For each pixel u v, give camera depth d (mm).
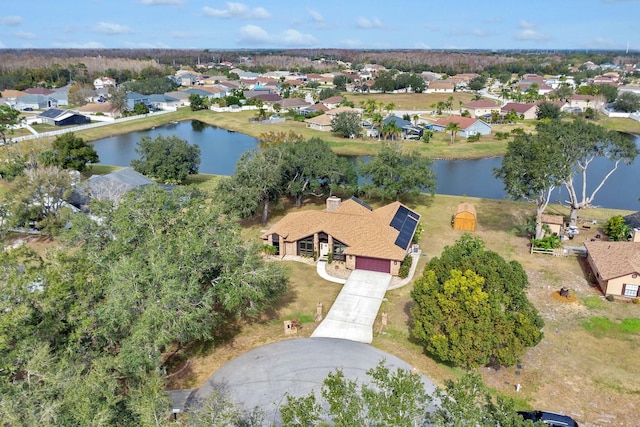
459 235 53438
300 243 48125
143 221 32750
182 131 132500
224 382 29469
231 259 31453
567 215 59281
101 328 26297
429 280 31812
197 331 28375
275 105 154375
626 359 31844
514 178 48500
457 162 97500
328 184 62812
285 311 38062
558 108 136125
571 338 34219
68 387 20547
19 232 53812
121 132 127812
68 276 27531
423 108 162625
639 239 47219
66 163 76500
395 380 19156
